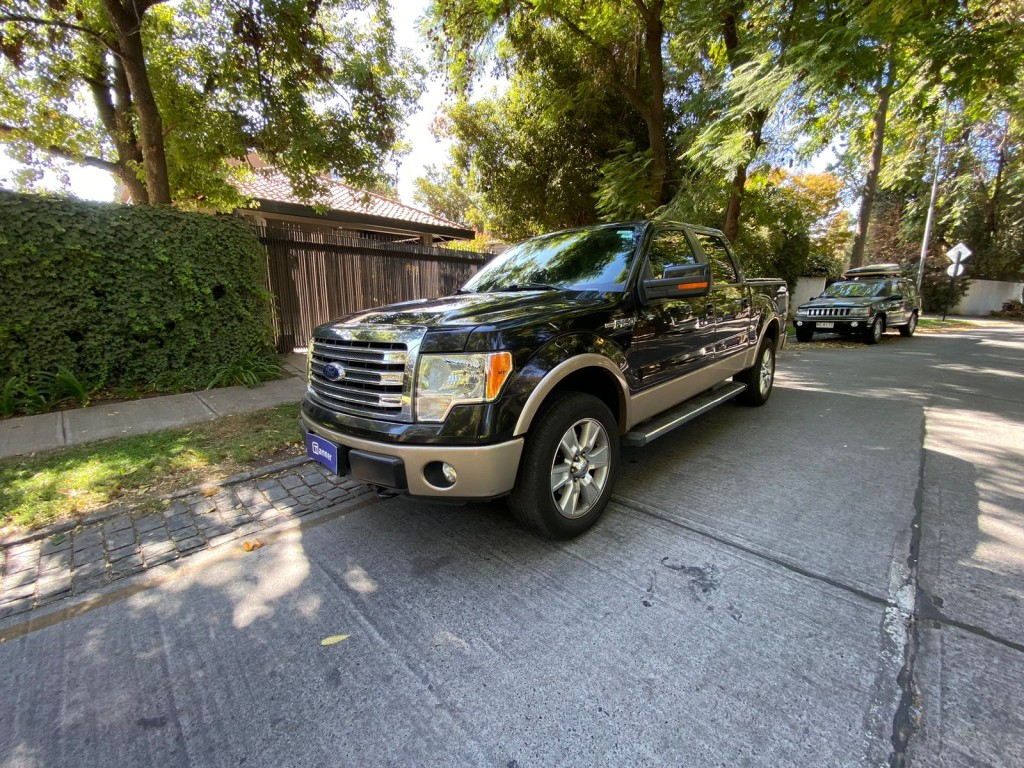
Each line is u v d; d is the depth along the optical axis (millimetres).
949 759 1583
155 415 5289
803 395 6613
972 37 7309
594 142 13234
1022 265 26422
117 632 2297
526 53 11570
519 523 2959
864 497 3443
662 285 3277
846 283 13789
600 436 3053
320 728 1779
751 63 7887
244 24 7066
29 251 5203
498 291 3703
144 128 7035
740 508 3309
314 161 8219
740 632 2170
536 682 1942
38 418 5172
